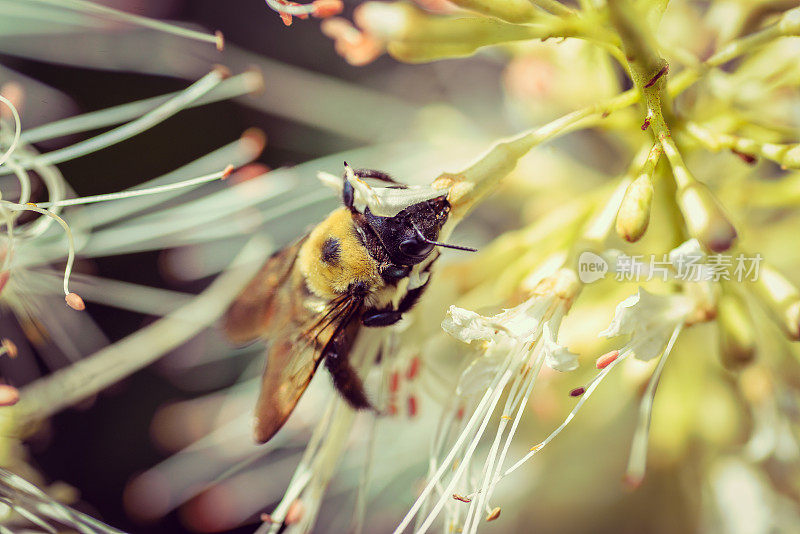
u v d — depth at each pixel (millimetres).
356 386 217
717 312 206
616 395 246
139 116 275
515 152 204
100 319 290
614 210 207
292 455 279
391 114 281
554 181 250
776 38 202
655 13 202
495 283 226
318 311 216
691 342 241
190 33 228
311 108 281
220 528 277
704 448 245
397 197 202
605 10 198
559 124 205
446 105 280
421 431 266
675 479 247
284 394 215
